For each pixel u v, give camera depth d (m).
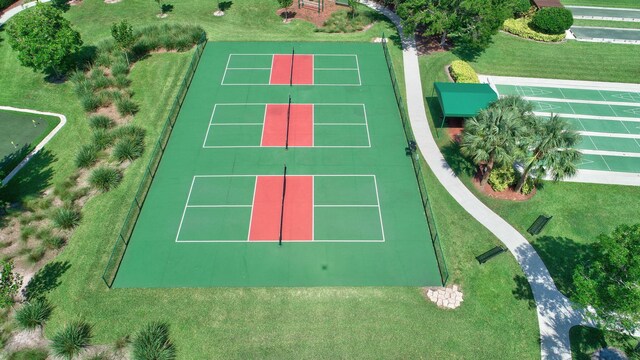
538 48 45.16
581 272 20.41
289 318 23.09
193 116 35.69
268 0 51.69
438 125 35.44
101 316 22.98
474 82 38.59
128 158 31.73
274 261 25.77
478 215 28.66
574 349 22.31
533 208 29.19
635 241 19.39
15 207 28.47
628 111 38.06
